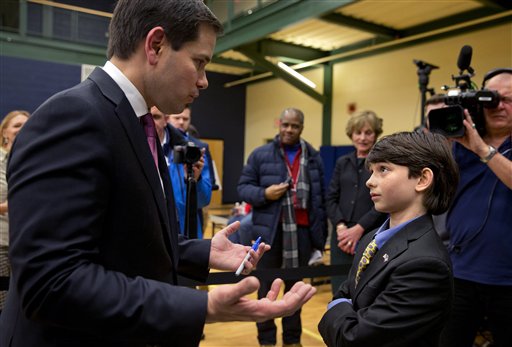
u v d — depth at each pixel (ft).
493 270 4.65
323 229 8.08
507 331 4.67
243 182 7.95
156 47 2.28
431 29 19.72
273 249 7.55
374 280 3.24
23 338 2.13
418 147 3.27
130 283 1.98
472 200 4.93
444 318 3.08
